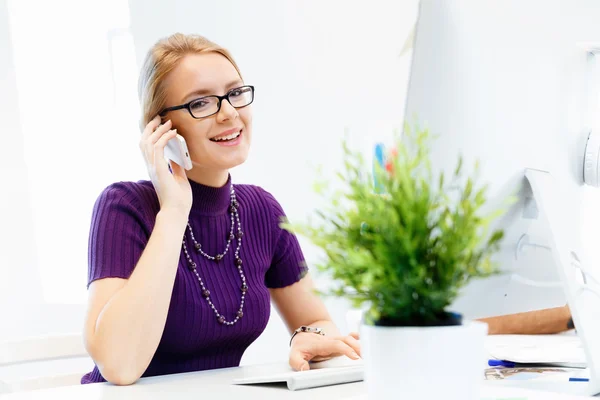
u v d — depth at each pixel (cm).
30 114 354
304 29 316
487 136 99
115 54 357
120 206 155
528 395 90
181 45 161
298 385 110
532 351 122
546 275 112
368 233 69
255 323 165
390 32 296
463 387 68
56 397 112
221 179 166
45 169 357
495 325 152
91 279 146
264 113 327
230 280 164
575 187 108
